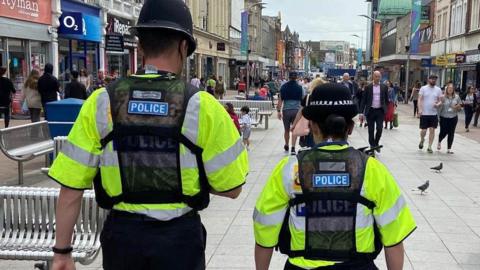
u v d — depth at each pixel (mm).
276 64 86812
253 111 17703
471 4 37906
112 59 27281
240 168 2357
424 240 5781
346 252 2391
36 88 13438
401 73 63688
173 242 2248
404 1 78750
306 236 2412
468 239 5852
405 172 10000
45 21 19906
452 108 12586
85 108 2291
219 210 6957
